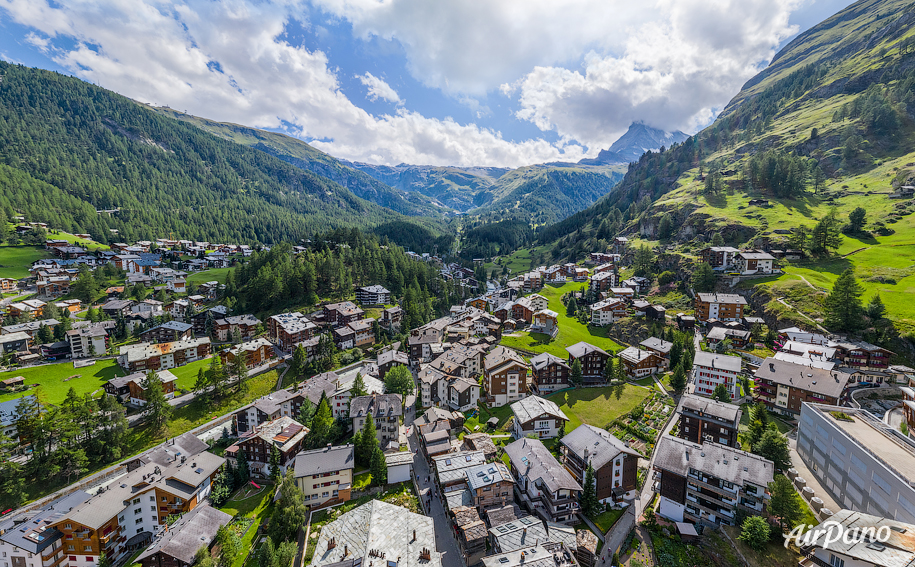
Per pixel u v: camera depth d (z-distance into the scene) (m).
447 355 126.06
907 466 52.91
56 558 65.00
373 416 93.00
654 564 56.44
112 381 113.62
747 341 118.00
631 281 182.88
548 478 65.94
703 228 197.25
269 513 73.56
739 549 54.91
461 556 60.12
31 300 171.88
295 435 89.88
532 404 91.00
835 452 64.19
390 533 58.06
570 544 57.34
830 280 131.50
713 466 61.94
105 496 70.00
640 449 81.88
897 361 93.62
